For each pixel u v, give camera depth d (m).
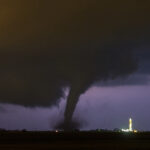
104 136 154.38
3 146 89.19
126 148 83.62
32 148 83.31
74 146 89.62
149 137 144.88
